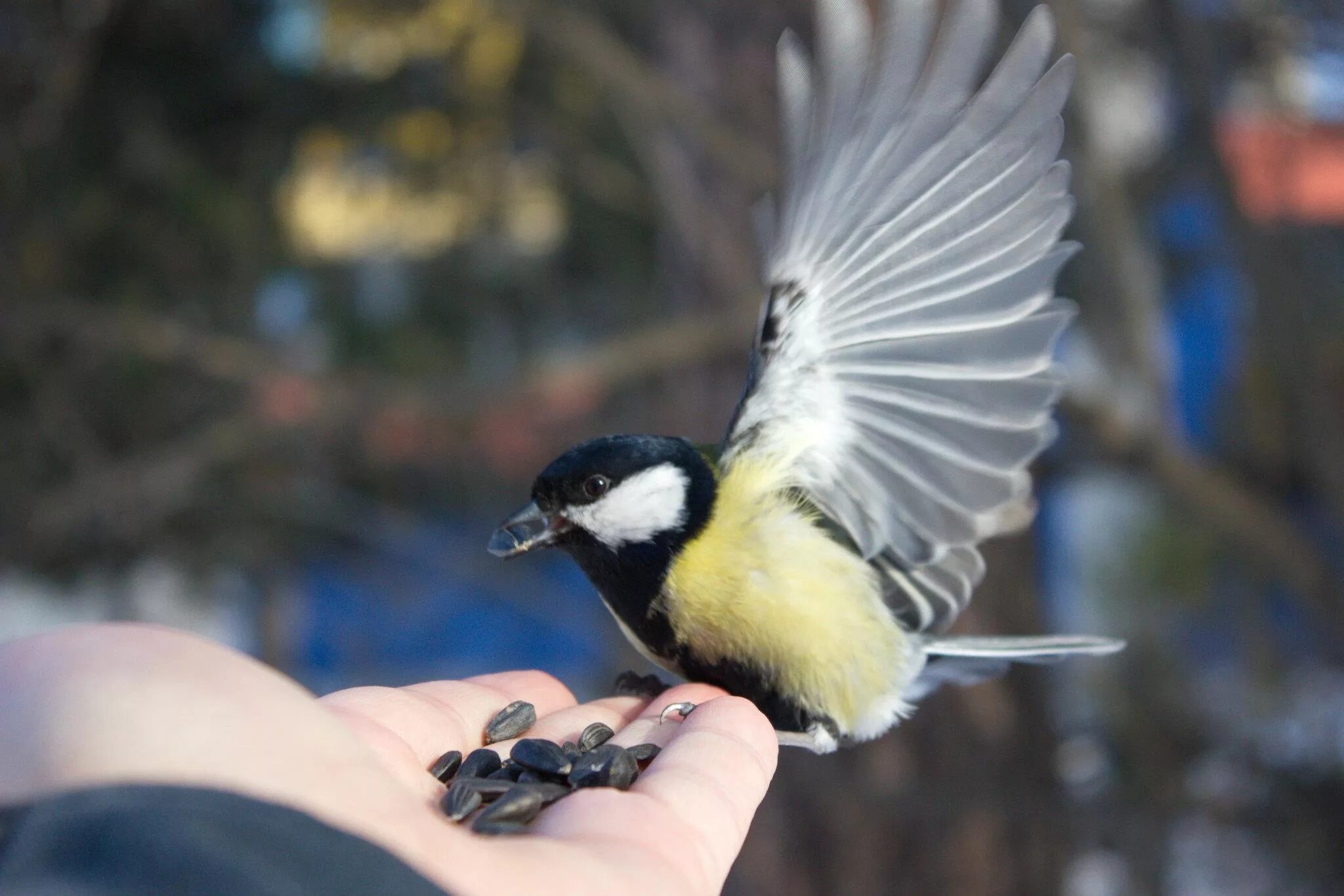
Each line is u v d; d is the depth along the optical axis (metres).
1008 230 0.30
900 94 0.30
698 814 0.27
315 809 0.24
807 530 0.32
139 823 0.23
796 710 0.32
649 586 0.32
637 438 0.32
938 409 0.31
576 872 0.25
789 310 0.31
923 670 0.34
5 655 0.25
